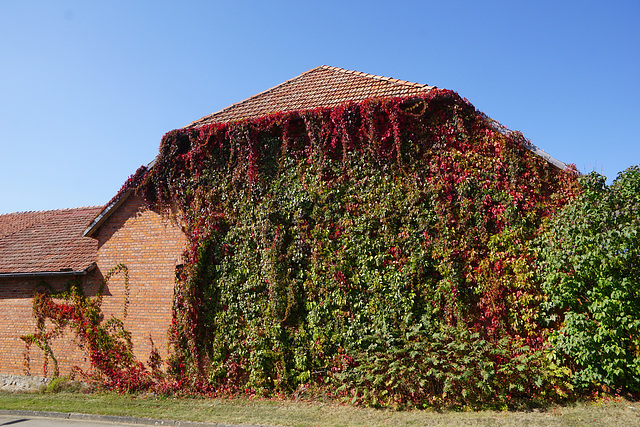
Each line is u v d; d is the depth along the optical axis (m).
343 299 10.85
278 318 11.23
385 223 10.95
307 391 10.73
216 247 12.18
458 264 10.47
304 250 11.44
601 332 8.99
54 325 13.74
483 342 9.47
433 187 10.87
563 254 9.50
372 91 12.77
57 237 16.67
